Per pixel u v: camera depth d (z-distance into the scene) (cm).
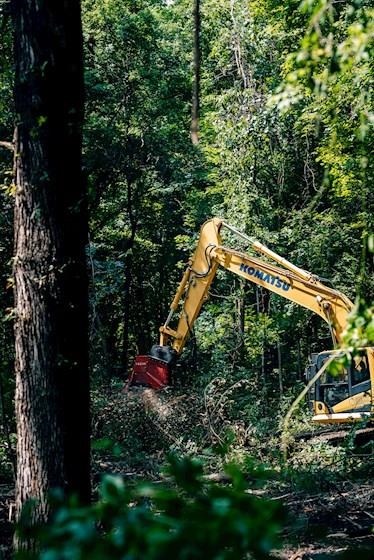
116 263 2278
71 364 593
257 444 1332
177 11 2442
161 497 196
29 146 589
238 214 2011
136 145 2341
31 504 208
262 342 2069
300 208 2130
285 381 2248
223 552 172
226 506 179
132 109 2330
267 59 2009
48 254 588
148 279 2905
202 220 2495
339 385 1414
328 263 2000
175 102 2409
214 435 1374
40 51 583
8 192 615
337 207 1983
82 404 600
